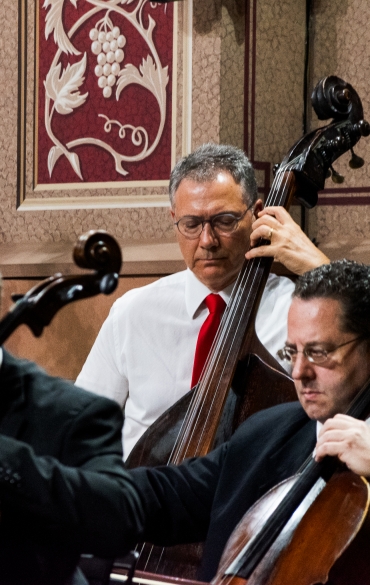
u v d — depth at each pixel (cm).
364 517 370
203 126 746
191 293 634
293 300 420
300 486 402
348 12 791
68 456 306
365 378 405
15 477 280
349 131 641
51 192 806
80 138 796
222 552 424
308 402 411
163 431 536
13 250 809
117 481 306
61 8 798
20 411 313
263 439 450
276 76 781
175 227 615
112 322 659
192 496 447
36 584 302
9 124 816
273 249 577
